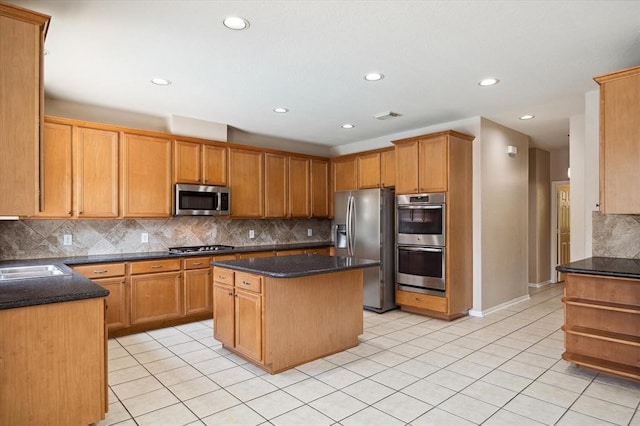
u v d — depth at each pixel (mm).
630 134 2838
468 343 3812
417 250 4852
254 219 5812
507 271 5367
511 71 3326
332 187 6383
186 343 3830
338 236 5840
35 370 2035
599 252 3729
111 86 3664
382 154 5586
